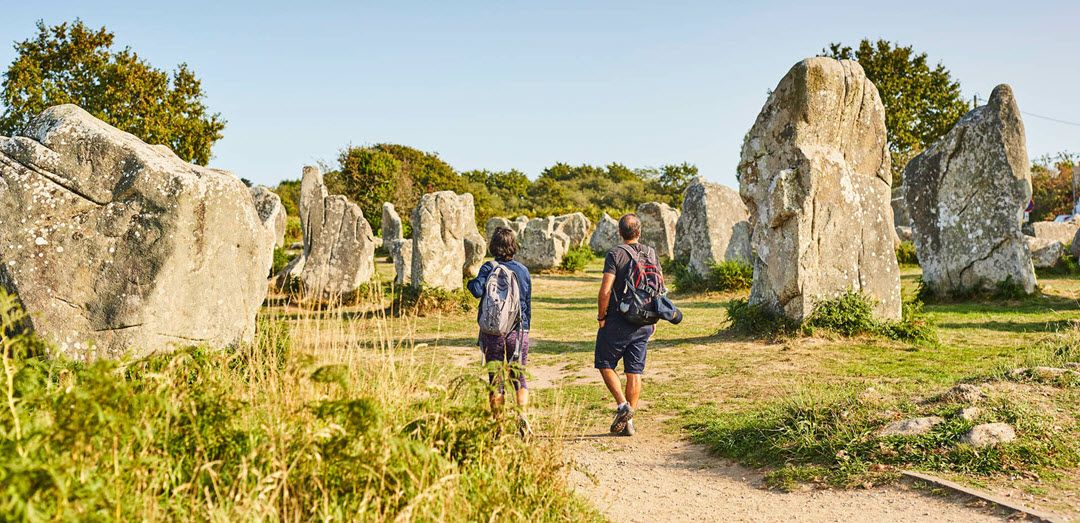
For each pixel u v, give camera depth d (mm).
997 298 16109
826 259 11430
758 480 5547
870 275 11656
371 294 6566
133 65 31156
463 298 17234
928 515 4508
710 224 22609
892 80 40844
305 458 3439
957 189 16781
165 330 6176
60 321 5945
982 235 16438
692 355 10648
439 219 17625
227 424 3598
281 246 27156
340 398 4059
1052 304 15180
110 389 3098
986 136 16406
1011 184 16203
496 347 6383
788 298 11430
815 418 6184
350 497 3402
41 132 6250
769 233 11781
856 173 11859
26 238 5984
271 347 6246
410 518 3301
